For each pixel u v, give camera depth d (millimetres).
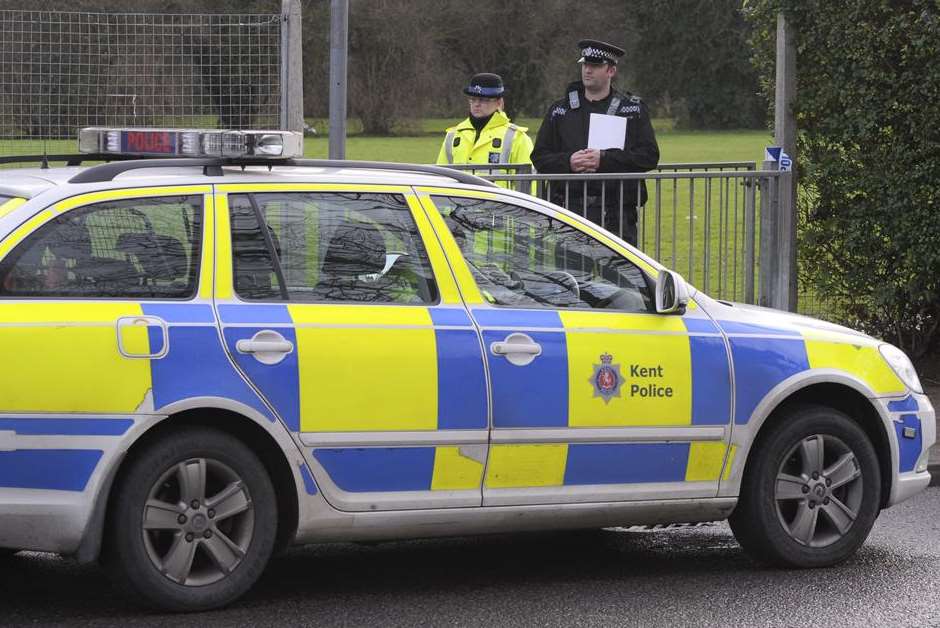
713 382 18047
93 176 15891
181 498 15609
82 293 15344
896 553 19875
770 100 33562
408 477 16516
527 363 17031
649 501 17797
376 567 18672
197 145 16469
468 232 17375
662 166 28766
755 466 18562
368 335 16312
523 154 31359
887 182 31016
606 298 17891
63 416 14922
